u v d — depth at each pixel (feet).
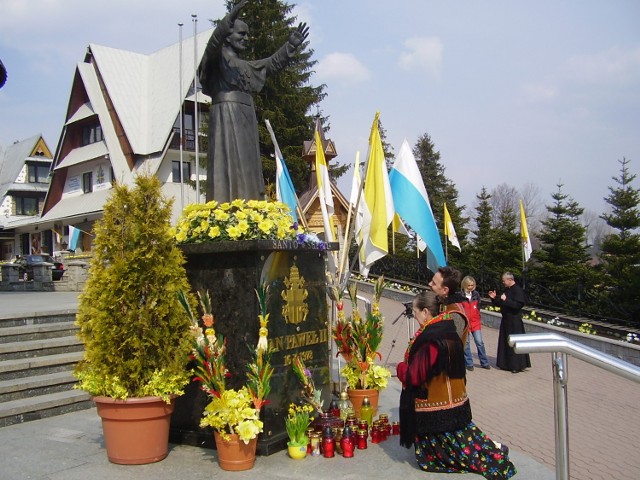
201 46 104.73
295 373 19.86
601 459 20.76
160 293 17.58
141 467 17.29
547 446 21.80
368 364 23.67
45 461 17.79
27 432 21.03
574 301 57.82
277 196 35.53
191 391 19.45
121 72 113.80
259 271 18.67
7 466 17.37
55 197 129.39
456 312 18.53
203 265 19.54
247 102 23.11
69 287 76.13
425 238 31.19
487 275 74.69
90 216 116.37
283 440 19.03
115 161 108.47
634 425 25.54
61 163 123.95
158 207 18.02
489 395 31.42
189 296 18.63
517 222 117.91
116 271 17.17
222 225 19.61
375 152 30.09
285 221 20.10
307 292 20.88
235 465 16.99
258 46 93.50
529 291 65.26
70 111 120.57
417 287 84.23
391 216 29.84
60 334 29.37
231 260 19.01
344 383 25.64
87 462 17.71
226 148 22.52
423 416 16.87
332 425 19.30
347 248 28.14
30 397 23.98
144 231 17.54
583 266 85.71
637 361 40.88
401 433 17.20
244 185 22.57
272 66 23.58
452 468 16.90
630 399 30.60
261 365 17.63
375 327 23.89
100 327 17.10
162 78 113.70
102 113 111.65
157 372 17.43
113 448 17.46
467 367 38.47
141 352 17.24
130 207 17.80
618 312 52.49
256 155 23.24
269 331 18.83
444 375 16.78
